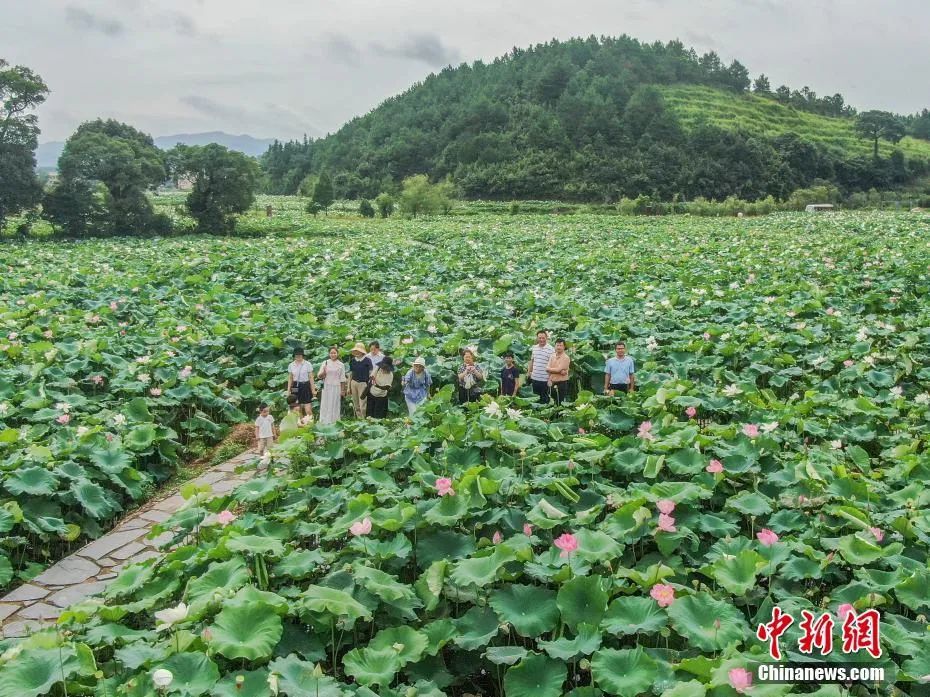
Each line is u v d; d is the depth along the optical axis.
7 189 45.84
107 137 51.66
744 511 7.55
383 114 184.75
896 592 5.89
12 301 22.42
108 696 5.12
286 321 19.50
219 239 51.19
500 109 140.75
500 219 75.00
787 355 14.98
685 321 18.98
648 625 5.49
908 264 25.84
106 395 14.05
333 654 5.77
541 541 7.07
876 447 11.14
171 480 12.12
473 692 6.00
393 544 6.69
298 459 9.77
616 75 162.75
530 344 16.64
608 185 109.06
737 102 168.12
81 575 8.96
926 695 5.16
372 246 40.16
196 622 5.82
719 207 86.75
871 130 152.88
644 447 8.99
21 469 9.46
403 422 11.09
